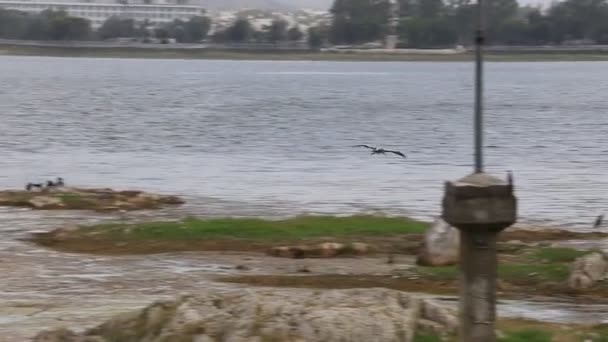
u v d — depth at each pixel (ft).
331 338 39.99
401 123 271.08
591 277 68.54
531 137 232.32
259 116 294.05
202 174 160.45
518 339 45.68
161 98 383.65
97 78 540.52
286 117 290.76
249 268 76.64
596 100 382.01
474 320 33.32
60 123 266.57
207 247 84.28
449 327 41.47
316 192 136.67
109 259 80.38
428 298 64.59
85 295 66.44
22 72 602.85
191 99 378.32
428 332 40.96
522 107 341.00
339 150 201.57
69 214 106.52
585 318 59.31
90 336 43.65
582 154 195.83
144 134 236.22
